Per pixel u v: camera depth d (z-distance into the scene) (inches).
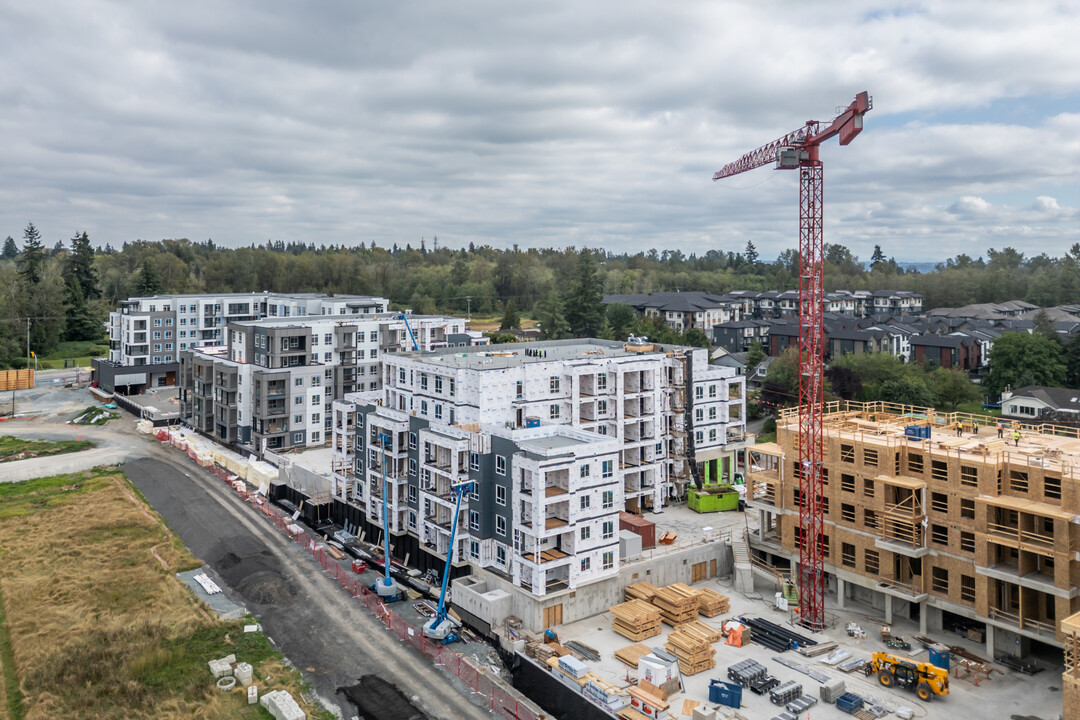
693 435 4382.4
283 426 5467.5
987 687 2539.4
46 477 5039.4
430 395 3892.7
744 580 3403.1
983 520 2691.9
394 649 2878.9
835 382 6215.6
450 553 3129.9
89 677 2632.9
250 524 4158.5
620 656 2780.5
